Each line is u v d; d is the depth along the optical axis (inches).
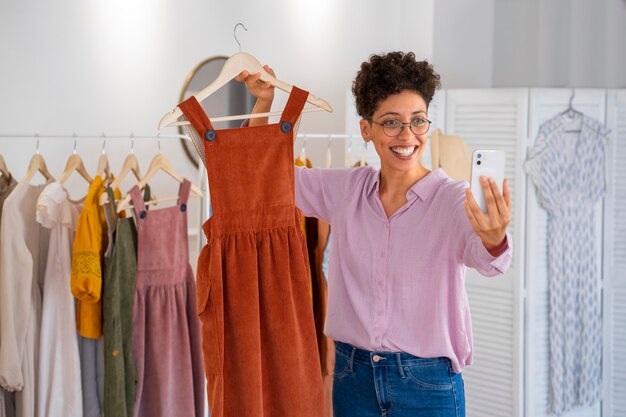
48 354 110.8
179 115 73.3
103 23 139.6
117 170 143.3
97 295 108.0
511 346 157.9
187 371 115.6
